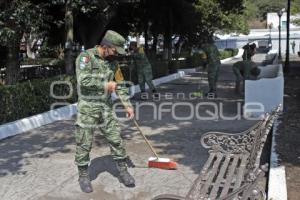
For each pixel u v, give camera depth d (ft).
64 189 19.08
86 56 17.71
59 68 67.62
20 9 34.65
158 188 19.04
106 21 59.62
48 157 24.14
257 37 226.58
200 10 95.30
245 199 12.23
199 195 14.60
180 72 82.23
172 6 79.00
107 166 22.07
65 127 32.27
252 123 33.01
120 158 19.24
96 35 60.95
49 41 69.92
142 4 72.23
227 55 153.79
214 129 30.96
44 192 18.75
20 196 18.33
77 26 61.93
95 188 19.11
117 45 17.90
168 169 21.50
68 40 47.57
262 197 13.61
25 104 33.78
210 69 47.29
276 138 26.00
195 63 101.71
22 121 31.07
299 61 124.16
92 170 21.43
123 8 69.10
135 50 48.78
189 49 114.52
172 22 84.02
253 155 16.44
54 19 54.13
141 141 27.48
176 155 24.12
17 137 29.01
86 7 48.26
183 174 20.83
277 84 34.78
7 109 31.27
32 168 22.15
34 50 117.50
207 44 47.50
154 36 92.63
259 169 13.38
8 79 41.57
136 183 19.67
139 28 81.30
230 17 125.08
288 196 16.92
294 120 31.91
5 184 19.80
